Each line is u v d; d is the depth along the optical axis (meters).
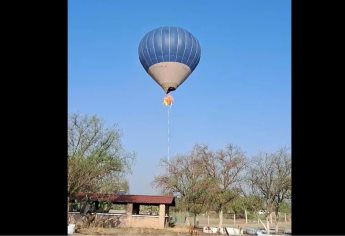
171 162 40.78
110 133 35.25
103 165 34.75
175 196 40.34
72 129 34.22
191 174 40.09
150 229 34.53
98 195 35.12
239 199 39.12
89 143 34.53
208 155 40.59
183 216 43.88
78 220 34.41
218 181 39.69
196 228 37.12
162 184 40.28
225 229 34.56
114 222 36.00
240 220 46.53
